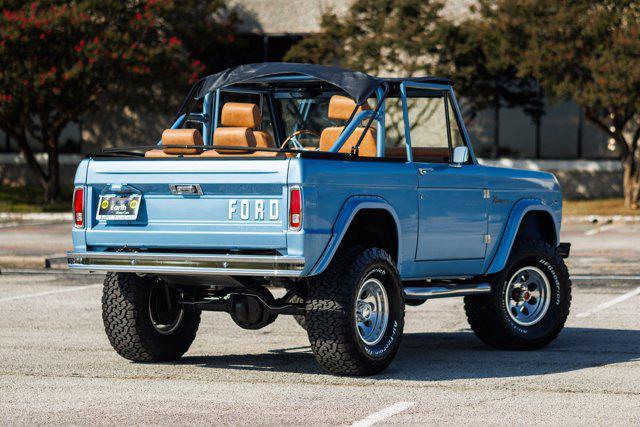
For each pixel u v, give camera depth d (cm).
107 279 1153
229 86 1241
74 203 1116
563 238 2862
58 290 1881
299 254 1012
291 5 4494
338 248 1080
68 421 880
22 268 2297
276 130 1289
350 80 1116
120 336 1146
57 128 4103
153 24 3947
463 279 1280
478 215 1239
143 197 1086
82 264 1102
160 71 3997
